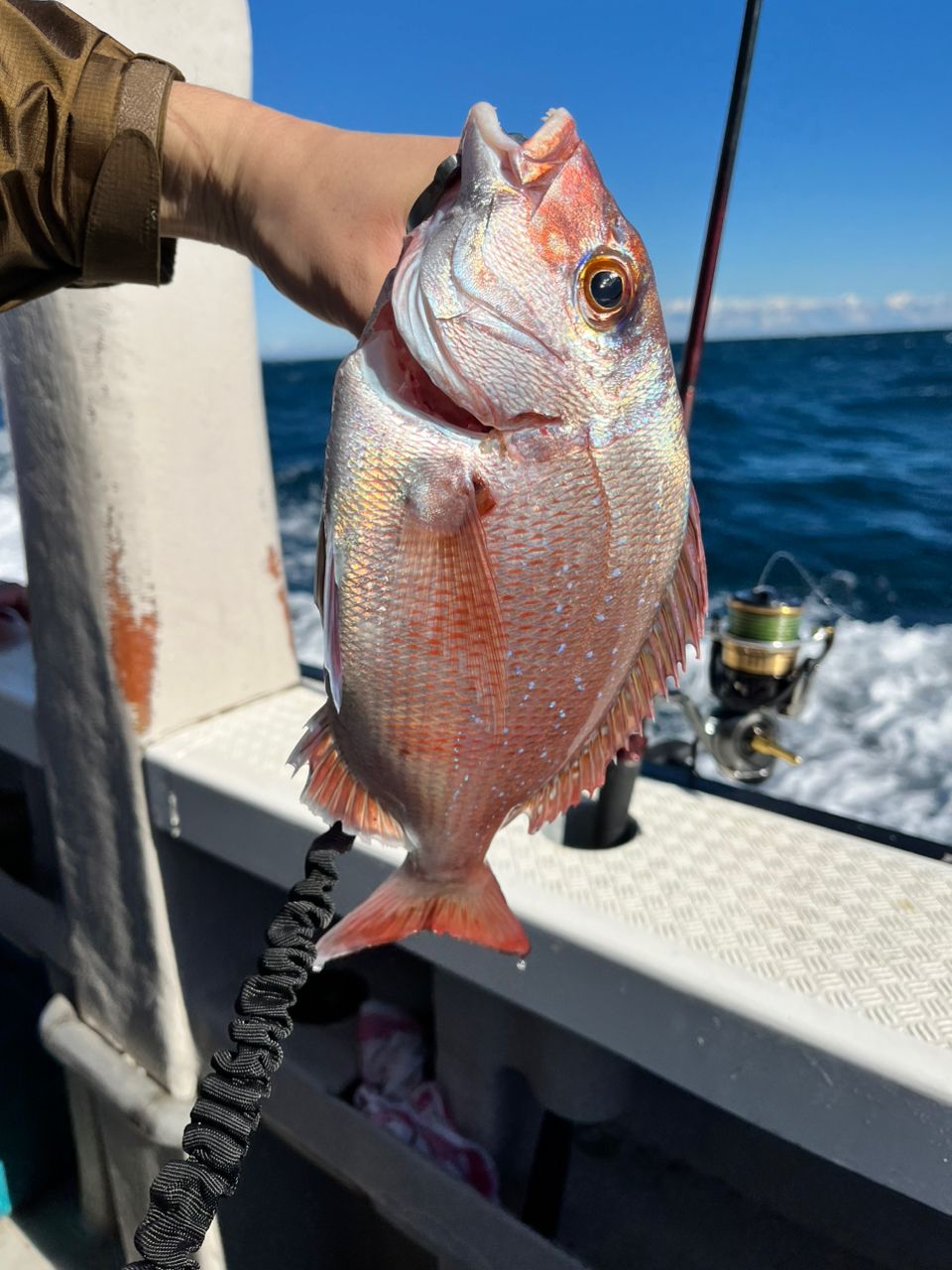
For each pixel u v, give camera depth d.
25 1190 2.12
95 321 1.46
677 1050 1.08
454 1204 1.37
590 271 0.91
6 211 1.03
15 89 0.99
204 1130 0.79
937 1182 0.92
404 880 0.97
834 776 3.72
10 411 1.58
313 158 0.99
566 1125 1.50
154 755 1.62
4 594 2.26
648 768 1.69
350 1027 1.78
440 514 0.89
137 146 1.02
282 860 1.46
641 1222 1.49
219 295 1.68
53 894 2.12
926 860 1.34
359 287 0.95
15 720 1.89
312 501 9.44
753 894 1.24
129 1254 1.89
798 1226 1.46
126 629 1.60
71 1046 1.85
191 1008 1.75
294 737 1.69
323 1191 1.80
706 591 1.00
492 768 0.95
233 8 1.54
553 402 0.90
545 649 0.93
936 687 4.52
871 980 1.06
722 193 1.33
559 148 0.94
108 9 1.34
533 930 1.19
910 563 7.00
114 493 1.54
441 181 0.90
